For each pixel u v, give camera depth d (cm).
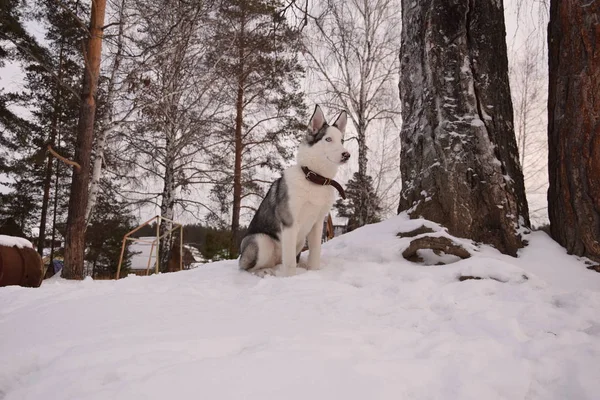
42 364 199
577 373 190
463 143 531
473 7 565
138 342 209
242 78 1658
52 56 1953
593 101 484
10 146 2084
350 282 428
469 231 515
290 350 195
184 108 1439
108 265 2144
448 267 441
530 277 403
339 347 205
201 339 214
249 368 173
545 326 262
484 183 521
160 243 1503
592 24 488
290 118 1861
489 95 551
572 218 492
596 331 251
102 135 1226
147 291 390
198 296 364
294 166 492
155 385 158
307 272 447
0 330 259
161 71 1378
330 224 1152
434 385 178
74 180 1095
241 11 1573
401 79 624
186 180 1628
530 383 188
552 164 532
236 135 1850
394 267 464
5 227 2202
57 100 2066
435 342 223
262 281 407
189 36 1284
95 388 164
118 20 1317
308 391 159
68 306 302
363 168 1575
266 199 520
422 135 569
